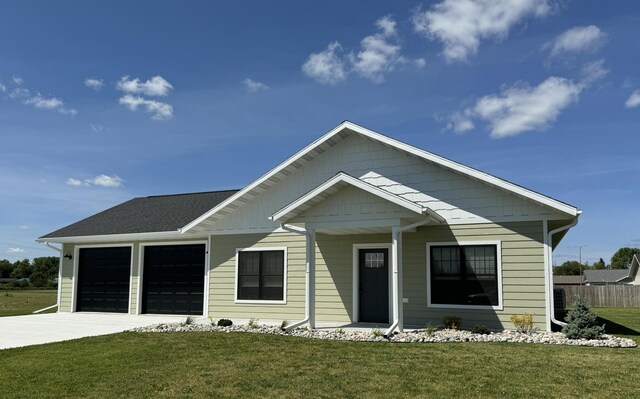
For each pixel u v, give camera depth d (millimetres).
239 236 16047
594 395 6363
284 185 15562
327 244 14562
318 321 14281
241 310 15648
